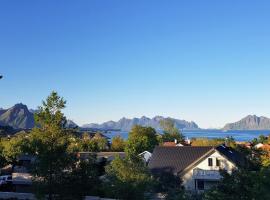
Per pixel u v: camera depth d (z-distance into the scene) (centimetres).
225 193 1891
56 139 2450
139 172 3375
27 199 3159
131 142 8494
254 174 1864
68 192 2362
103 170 5175
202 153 5116
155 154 5347
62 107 2517
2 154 6331
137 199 3269
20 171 4575
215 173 4716
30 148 2470
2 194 3250
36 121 2478
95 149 8631
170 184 4372
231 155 5362
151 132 9444
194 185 4788
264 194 1786
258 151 5697
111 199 3162
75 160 2445
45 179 2380
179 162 5041
